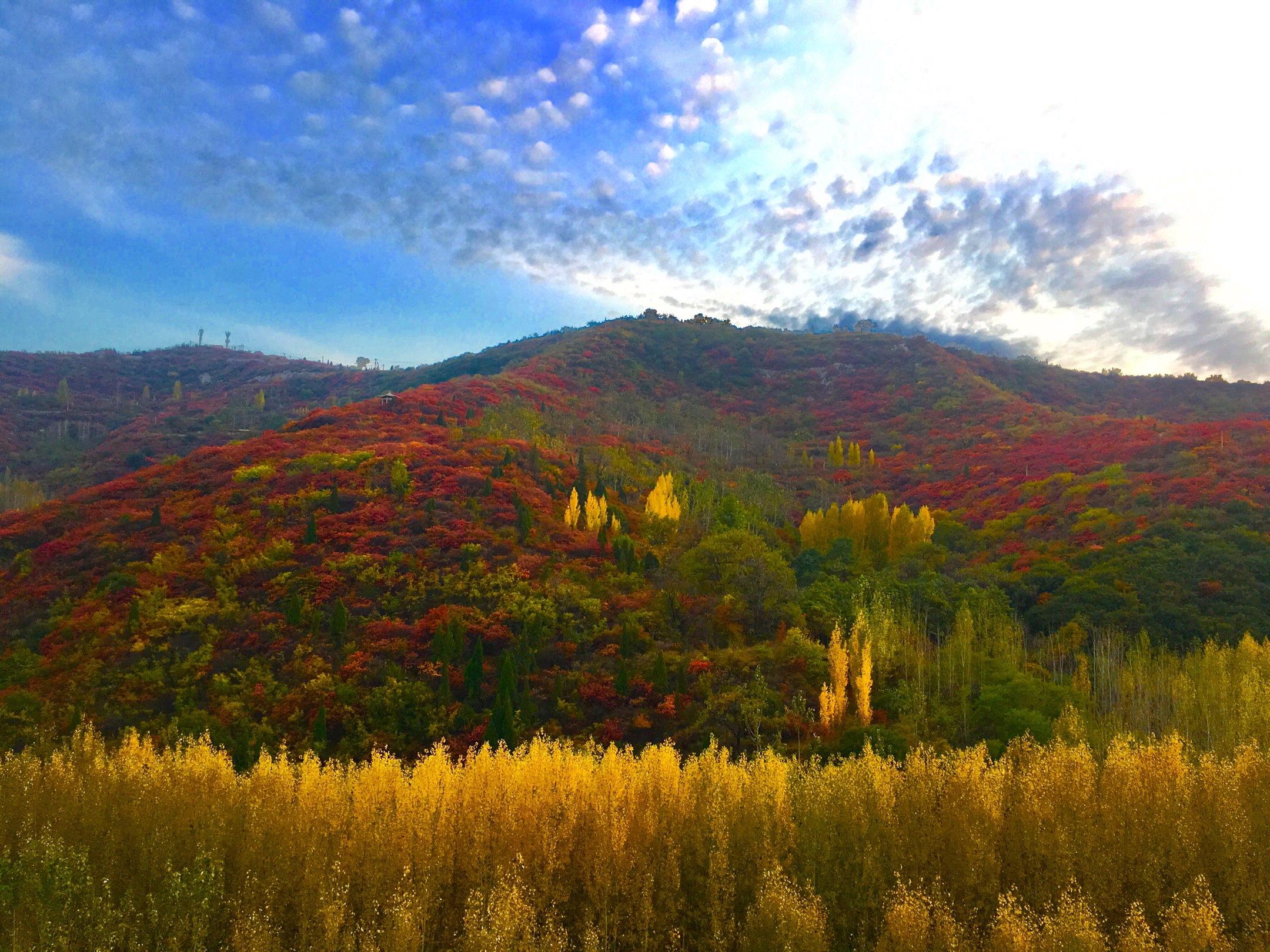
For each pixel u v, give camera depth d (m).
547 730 48.81
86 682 54.03
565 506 87.44
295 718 49.84
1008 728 47.62
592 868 31.19
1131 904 29.45
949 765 35.47
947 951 25.45
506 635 58.84
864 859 30.27
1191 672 53.34
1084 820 32.62
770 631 62.06
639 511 93.88
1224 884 31.02
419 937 25.77
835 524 93.94
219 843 31.59
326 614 61.16
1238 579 68.50
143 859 30.66
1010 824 32.38
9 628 62.78
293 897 29.73
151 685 53.69
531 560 70.12
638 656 57.59
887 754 43.66
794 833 32.28
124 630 58.97
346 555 68.81
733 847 31.84
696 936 30.59
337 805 33.78
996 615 64.12
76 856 28.08
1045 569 78.25
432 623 59.12
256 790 34.75
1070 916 25.86
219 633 59.03
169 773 36.66
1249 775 34.75
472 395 134.38
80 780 35.78
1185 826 31.89
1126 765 35.09
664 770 34.94
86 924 26.09
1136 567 73.38
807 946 25.94
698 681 53.06
